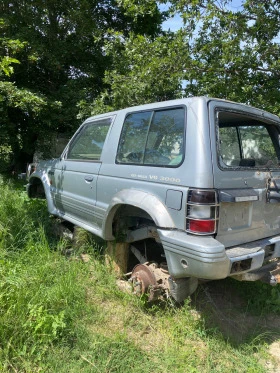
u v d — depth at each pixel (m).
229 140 3.46
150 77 6.92
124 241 3.83
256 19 6.33
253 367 2.74
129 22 12.51
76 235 4.53
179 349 2.90
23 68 10.59
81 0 10.66
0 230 4.32
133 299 3.40
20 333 2.66
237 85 6.53
